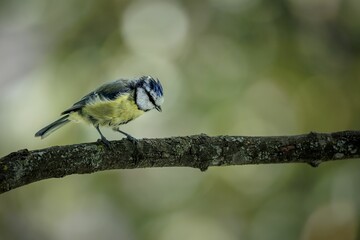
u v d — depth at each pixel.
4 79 14.37
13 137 12.96
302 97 13.41
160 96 8.66
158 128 12.60
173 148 6.87
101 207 13.63
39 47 14.63
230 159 7.05
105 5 14.29
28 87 13.47
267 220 12.70
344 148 7.21
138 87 8.45
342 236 12.60
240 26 13.86
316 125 13.20
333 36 14.31
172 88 13.05
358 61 14.04
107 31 14.15
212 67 13.42
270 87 13.35
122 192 13.20
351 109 13.48
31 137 12.89
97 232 14.34
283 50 13.78
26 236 14.63
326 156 7.21
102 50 13.83
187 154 6.90
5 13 14.77
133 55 13.60
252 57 13.59
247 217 12.76
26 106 13.19
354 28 14.30
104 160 6.52
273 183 12.66
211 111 12.77
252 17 13.90
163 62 13.48
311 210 12.62
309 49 14.06
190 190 12.91
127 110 8.37
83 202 13.55
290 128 13.02
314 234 12.59
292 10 14.10
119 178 13.19
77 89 13.33
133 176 13.16
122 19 14.13
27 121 13.05
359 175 12.65
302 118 13.20
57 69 13.63
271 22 13.93
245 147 7.08
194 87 13.09
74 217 14.34
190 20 14.00
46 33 14.59
